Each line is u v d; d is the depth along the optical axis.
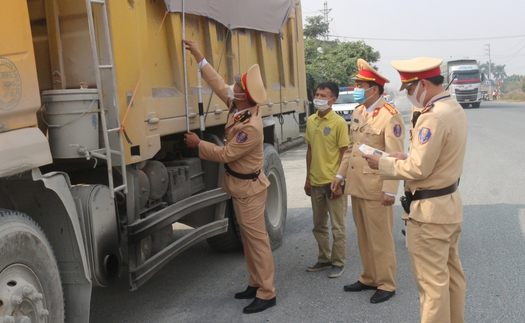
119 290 4.77
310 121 5.04
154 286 4.86
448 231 3.10
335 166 4.88
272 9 5.96
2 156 2.40
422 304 3.20
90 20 3.00
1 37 2.46
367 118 4.26
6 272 2.45
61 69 3.24
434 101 3.09
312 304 4.30
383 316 4.01
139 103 3.57
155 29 3.94
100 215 3.21
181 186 4.55
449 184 3.09
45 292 2.72
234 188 4.20
